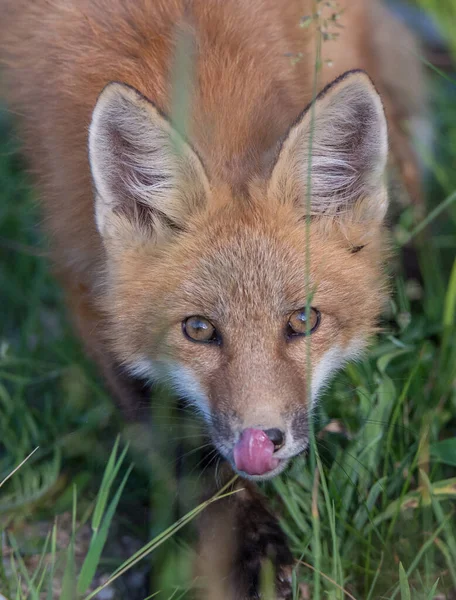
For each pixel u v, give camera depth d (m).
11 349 9.62
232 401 6.68
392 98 10.94
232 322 6.98
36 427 8.75
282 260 7.08
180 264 7.21
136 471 8.24
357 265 7.43
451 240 10.28
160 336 7.24
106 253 7.37
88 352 8.35
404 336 8.74
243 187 7.28
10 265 11.17
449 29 11.25
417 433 7.93
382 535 7.19
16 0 8.93
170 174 7.12
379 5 10.59
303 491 7.52
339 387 8.27
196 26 7.80
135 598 7.29
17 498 7.88
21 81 8.71
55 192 8.16
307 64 8.59
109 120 6.89
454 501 7.53
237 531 7.25
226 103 7.55
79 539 7.77
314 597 6.15
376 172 7.21
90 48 8.00
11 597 6.92
